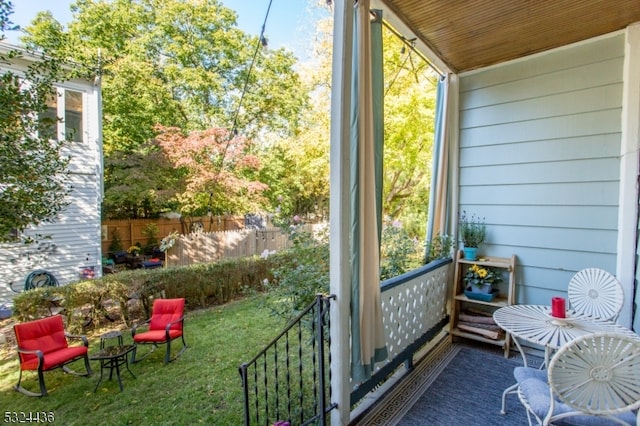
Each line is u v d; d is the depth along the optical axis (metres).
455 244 3.52
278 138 11.48
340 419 1.97
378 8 2.36
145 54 10.60
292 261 3.13
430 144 7.48
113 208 9.79
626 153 2.69
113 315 4.84
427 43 2.91
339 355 1.95
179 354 3.58
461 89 3.55
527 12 2.46
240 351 3.61
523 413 2.22
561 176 3.02
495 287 3.38
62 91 6.40
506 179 3.31
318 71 8.29
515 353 3.14
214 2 11.55
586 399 1.47
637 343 1.37
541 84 3.10
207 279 5.48
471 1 2.33
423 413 2.24
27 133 2.98
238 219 11.42
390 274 3.07
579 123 2.93
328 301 1.92
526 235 3.22
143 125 10.46
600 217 2.86
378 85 2.21
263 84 11.70
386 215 9.11
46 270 6.05
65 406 2.69
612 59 2.77
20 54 3.13
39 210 3.11
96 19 10.26
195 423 2.38
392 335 2.51
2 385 3.07
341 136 1.87
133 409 2.60
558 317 2.12
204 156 8.84
